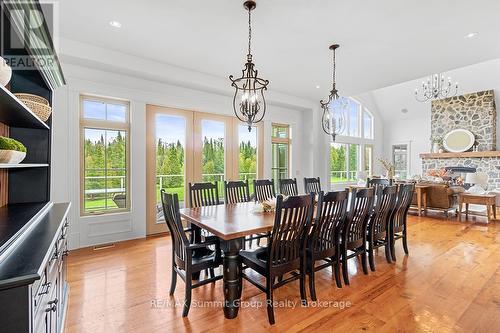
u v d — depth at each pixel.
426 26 2.72
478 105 7.71
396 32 2.85
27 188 2.26
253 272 2.88
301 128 6.30
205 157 4.69
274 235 1.91
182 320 1.94
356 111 9.09
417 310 2.08
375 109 9.84
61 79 2.20
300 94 5.51
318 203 2.22
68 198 3.37
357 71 4.08
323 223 2.29
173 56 3.54
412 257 3.23
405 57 3.53
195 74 4.12
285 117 5.92
